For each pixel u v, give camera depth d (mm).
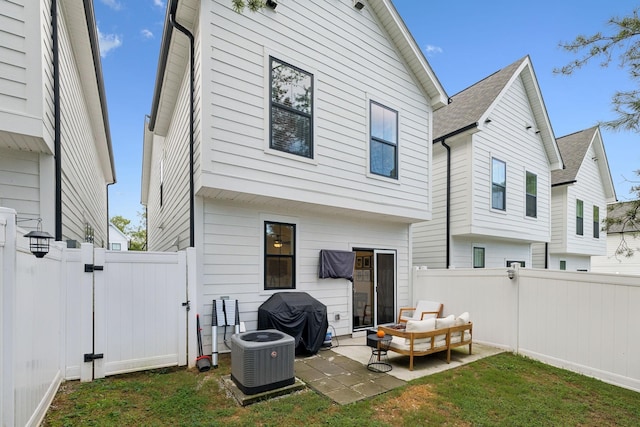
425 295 8281
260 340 4156
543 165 12117
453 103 11805
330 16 6555
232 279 5777
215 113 5039
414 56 7812
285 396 3988
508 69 10992
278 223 6445
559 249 13289
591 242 14609
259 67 5527
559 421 3551
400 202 7637
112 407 3570
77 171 7133
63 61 5598
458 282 7477
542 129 11812
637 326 4562
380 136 7363
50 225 4602
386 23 7477
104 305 4465
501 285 6555
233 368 4203
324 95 6387
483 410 3730
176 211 7461
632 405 3971
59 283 4082
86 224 8625
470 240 10484
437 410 3719
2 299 2396
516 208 10773
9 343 2432
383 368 5086
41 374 3293
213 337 5094
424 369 5109
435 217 10328
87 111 8781
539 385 4543
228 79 5188
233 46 5262
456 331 5680
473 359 5711
